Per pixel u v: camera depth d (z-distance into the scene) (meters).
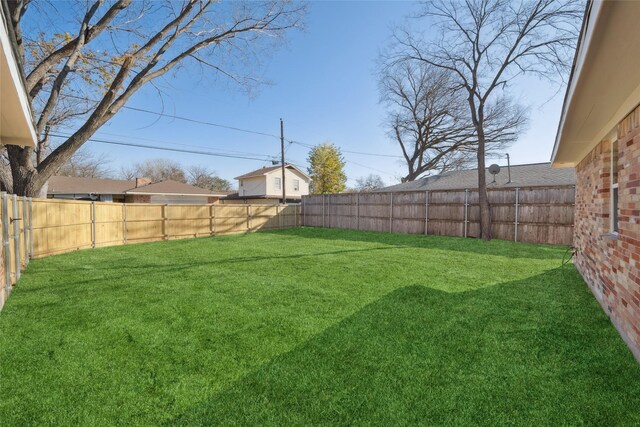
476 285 4.51
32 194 7.02
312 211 16.09
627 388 1.99
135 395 1.98
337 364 2.33
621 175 2.82
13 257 4.81
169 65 8.44
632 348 2.46
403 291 4.23
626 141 2.69
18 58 2.45
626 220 2.67
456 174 15.84
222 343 2.70
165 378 2.17
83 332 2.95
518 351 2.50
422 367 2.27
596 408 1.80
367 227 13.80
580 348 2.54
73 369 2.30
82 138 7.11
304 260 6.66
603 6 1.45
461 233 11.04
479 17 10.46
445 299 3.87
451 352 2.50
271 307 3.62
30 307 3.67
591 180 4.31
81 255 7.47
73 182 22.53
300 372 2.22
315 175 32.19
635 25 1.58
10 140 4.52
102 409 1.86
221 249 8.45
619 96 2.61
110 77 8.30
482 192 10.17
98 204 9.16
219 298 3.98
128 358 2.46
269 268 5.84
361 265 6.06
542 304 3.65
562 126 3.54
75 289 4.43
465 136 19.03
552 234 9.02
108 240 9.48
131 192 21.70
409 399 1.90
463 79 11.12
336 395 1.95
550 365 2.28
